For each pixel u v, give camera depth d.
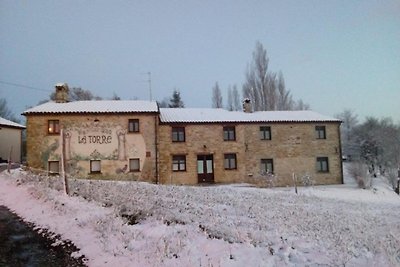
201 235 8.77
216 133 31.86
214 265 6.73
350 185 32.97
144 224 9.95
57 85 31.22
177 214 11.16
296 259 7.14
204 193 19.16
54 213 11.59
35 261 7.81
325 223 12.10
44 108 28.88
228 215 12.35
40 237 9.55
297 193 24.62
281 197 20.47
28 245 8.89
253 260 6.96
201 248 7.77
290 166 32.88
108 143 29.16
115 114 29.44
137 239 8.58
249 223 10.87
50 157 28.19
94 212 11.16
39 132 28.28
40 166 27.98
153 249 7.77
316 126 34.00
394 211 17.92
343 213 15.49
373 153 47.47
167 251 7.54
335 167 33.81
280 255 7.29
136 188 17.67
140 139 29.70
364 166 35.41
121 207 11.48
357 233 10.70
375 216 15.32
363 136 55.28
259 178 32.09
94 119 29.16
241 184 30.84
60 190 15.22
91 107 29.80
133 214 10.76
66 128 28.69
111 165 29.02
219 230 9.27
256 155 32.41
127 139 29.48
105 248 8.18
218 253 7.38
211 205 14.44
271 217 12.62
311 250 7.80
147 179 29.42
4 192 16.08
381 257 7.75
